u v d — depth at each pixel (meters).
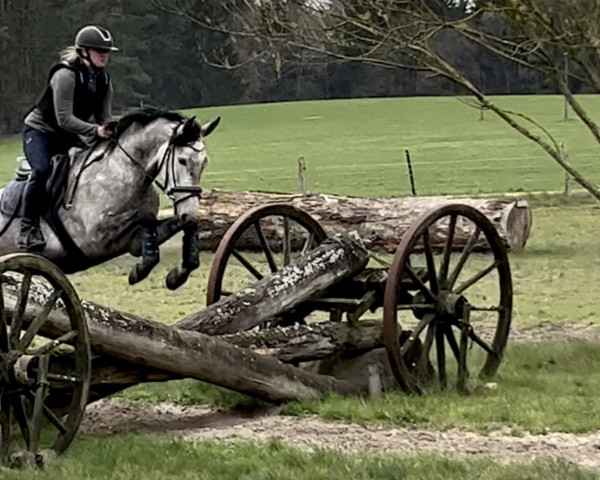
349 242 10.06
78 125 9.54
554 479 6.52
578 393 9.88
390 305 9.43
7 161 50.12
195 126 9.62
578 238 22.95
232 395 9.75
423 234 9.82
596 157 43.16
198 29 38.06
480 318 14.60
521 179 36.75
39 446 7.48
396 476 6.67
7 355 6.98
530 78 69.00
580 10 11.13
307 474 6.73
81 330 7.54
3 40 65.38
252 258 20.84
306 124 64.94
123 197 9.67
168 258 21.45
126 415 9.45
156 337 8.29
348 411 8.91
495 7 11.27
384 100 77.00
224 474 6.84
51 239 9.77
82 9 66.50
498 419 8.69
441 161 44.41
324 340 9.62
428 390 9.74
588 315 15.00
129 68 65.06
